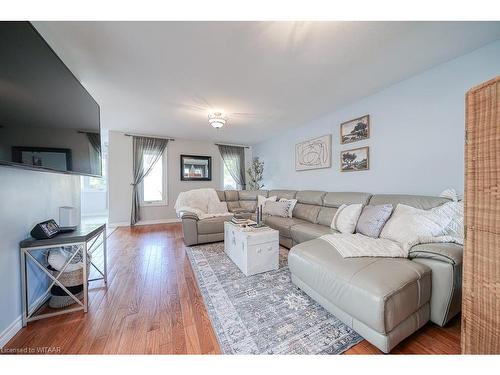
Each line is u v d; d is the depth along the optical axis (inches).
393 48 65.7
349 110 113.7
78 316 55.8
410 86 85.4
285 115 130.8
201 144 209.9
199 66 74.2
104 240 74.8
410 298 43.5
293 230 106.4
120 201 177.6
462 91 70.8
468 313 31.5
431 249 50.3
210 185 214.4
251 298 64.5
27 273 54.4
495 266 28.2
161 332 49.8
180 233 154.3
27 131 44.7
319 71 79.0
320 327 51.3
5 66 38.7
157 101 105.9
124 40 59.4
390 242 64.6
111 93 95.7
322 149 133.0
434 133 78.7
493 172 28.1
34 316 52.7
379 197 89.2
